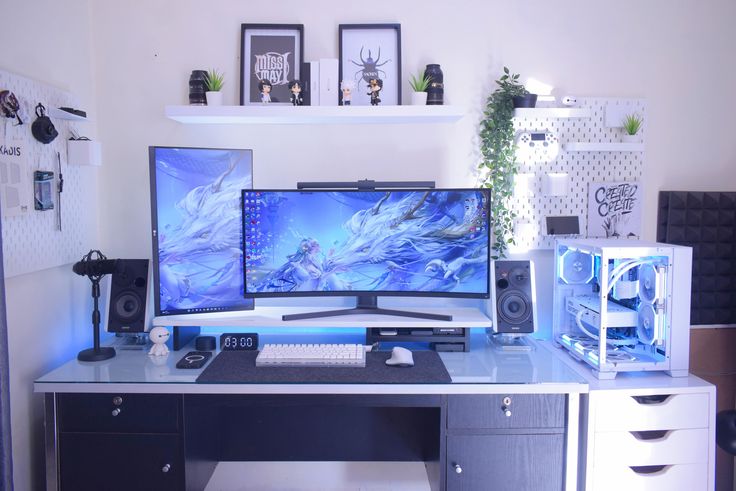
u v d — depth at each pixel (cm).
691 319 245
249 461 245
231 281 225
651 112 243
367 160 241
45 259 196
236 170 224
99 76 236
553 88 240
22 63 183
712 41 241
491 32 238
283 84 236
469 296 215
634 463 186
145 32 235
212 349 219
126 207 241
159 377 185
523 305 217
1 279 145
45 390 180
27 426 191
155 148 211
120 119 238
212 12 235
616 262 203
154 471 186
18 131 178
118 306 218
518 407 186
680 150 245
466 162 242
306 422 244
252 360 205
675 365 194
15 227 178
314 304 245
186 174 217
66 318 215
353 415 243
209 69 236
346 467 245
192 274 220
